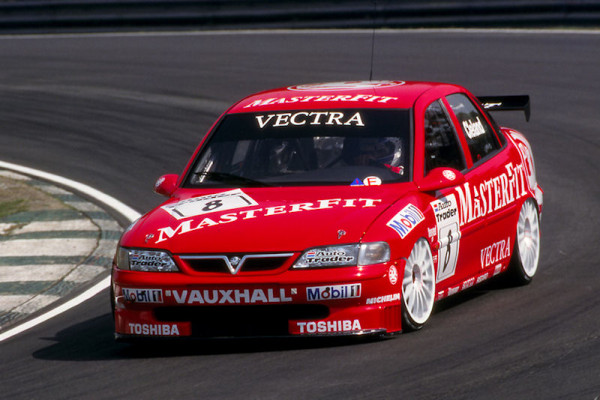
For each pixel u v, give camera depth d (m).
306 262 19.05
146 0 81.50
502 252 24.36
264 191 21.56
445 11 74.50
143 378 18.64
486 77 58.00
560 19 71.44
